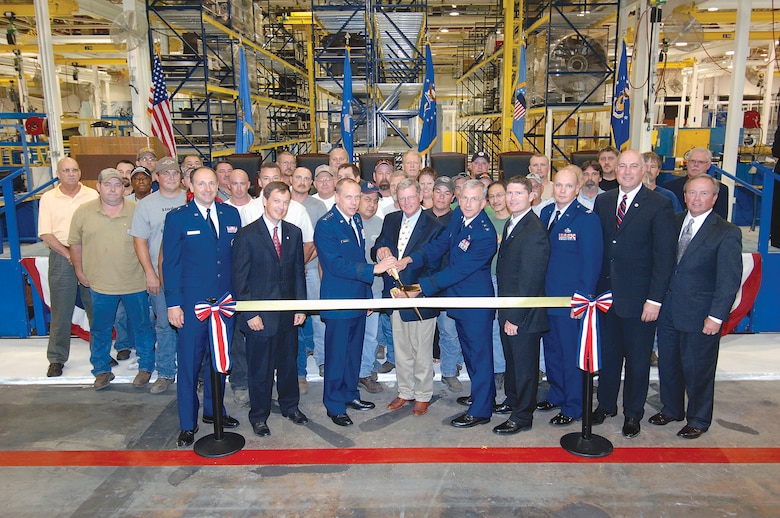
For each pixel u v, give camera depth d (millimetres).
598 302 3912
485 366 4352
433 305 3996
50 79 8305
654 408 4746
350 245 4320
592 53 9930
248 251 4105
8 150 12125
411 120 18047
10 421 4594
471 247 4148
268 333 4129
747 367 5414
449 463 3918
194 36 10945
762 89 19703
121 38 8570
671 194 5469
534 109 10938
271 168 5246
